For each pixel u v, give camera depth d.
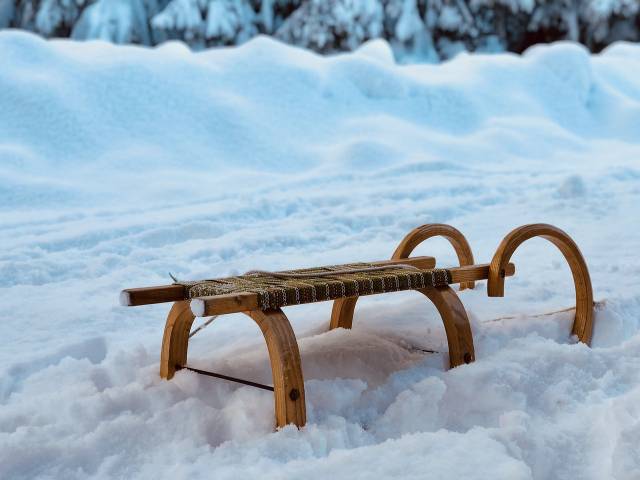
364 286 2.98
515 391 3.03
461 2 22.67
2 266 5.41
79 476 2.52
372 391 3.05
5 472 2.50
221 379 3.09
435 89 13.00
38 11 21.50
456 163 10.09
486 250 6.08
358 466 2.40
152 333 4.21
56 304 4.70
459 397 3.01
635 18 23.42
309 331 3.83
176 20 21.53
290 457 2.55
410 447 2.52
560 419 2.95
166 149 10.09
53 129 9.81
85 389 3.10
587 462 2.63
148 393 2.99
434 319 3.90
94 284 5.23
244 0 22.62
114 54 11.29
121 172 9.38
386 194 8.09
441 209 7.48
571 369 3.24
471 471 2.34
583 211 7.43
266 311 2.76
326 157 10.55
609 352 3.40
